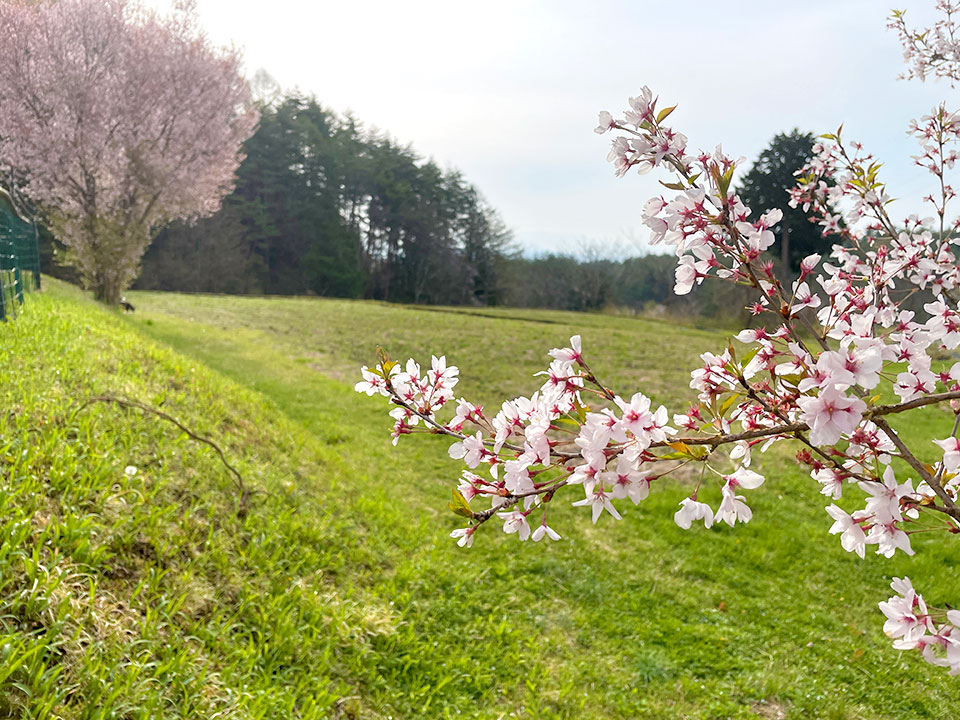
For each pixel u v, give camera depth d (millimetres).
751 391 1713
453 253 57312
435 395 2262
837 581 6117
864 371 1462
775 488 8273
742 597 5727
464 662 4145
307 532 4715
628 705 4086
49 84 18391
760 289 1763
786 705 4258
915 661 4875
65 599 2648
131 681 2514
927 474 1710
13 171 18828
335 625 3824
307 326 21609
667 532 6949
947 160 3480
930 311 2133
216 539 3988
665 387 13633
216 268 46281
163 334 15625
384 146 57906
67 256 19781
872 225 3348
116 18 19609
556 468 1876
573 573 5812
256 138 51344
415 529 6016
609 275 47844
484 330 22719
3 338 5664
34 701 2203
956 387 1920
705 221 1717
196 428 5535
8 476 3359
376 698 3557
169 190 21016
